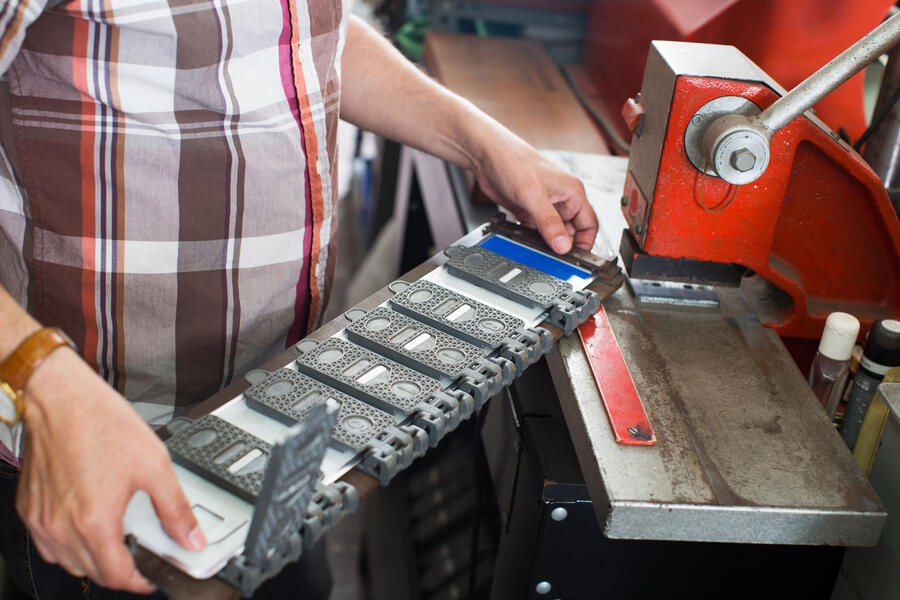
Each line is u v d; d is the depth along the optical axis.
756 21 1.41
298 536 0.74
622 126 1.78
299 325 1.20
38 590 1.17
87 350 1.08
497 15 2.15
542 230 1.16
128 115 0.97
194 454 0.81
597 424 0.95
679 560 1.10
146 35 0.93
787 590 1.14
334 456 0.82
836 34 1.35
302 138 1.08
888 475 0.97
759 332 1.13
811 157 1.10
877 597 0.99
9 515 1.12
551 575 1.10
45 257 1.04
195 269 1.07
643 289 1.17
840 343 1.08
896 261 1.16
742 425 0.97
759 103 1.02
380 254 2.56
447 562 1.79
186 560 0.72
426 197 1.99
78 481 0.69
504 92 1.82
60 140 0.98
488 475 1.67
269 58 1.01
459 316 0.99
